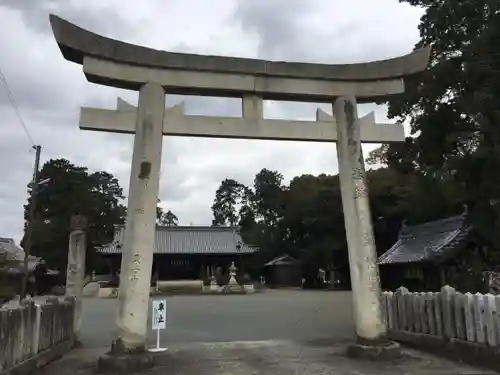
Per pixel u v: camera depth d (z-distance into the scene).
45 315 8.56
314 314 19.86
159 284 44.47
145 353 8.06
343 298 30.92
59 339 9.69
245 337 12.84
